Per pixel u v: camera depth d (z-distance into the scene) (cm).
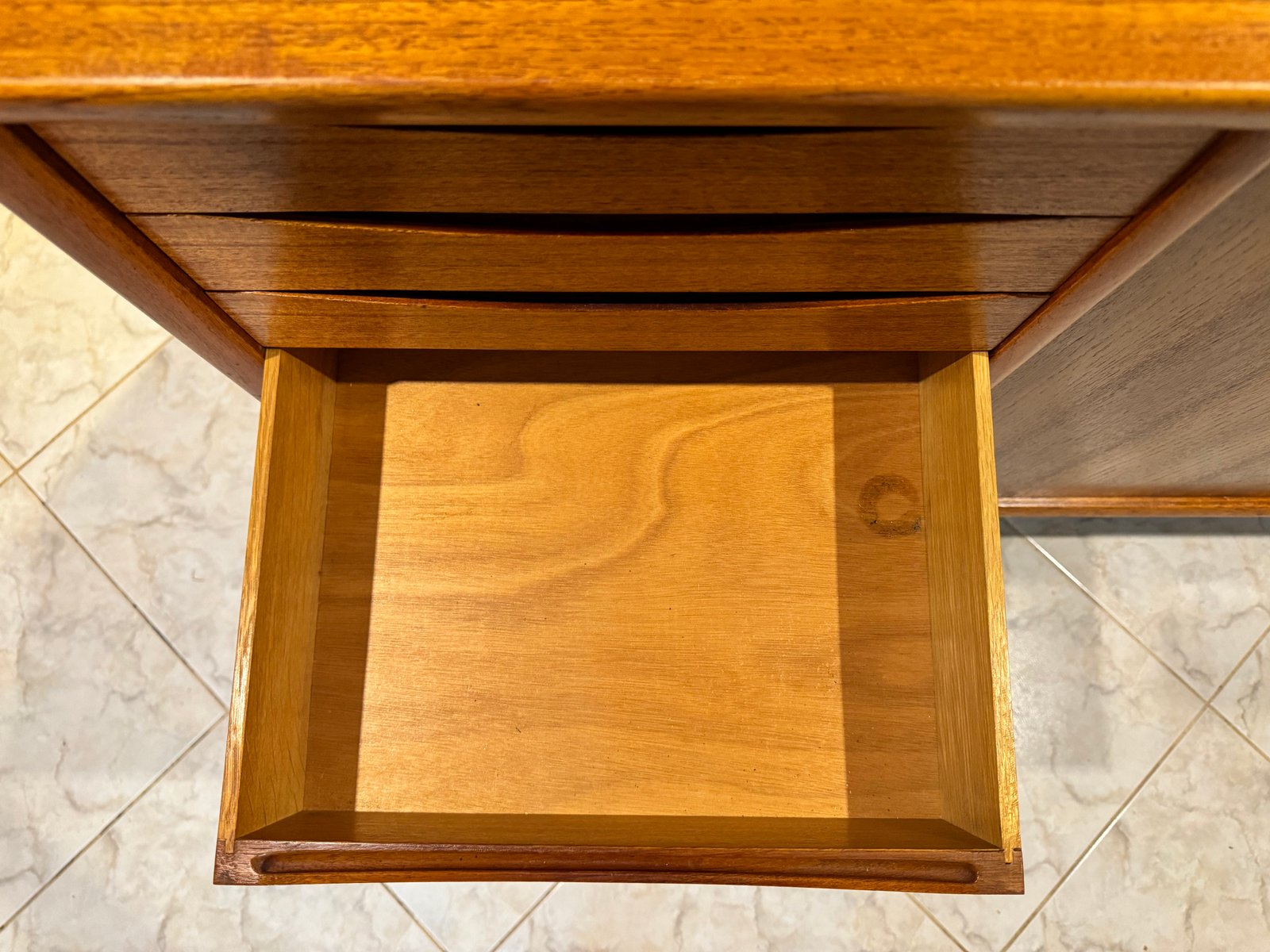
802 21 31
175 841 108
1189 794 109
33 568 115
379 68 31
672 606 62
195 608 114
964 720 56
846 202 39
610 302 50
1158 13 31
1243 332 60
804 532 64
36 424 119
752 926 107
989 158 35
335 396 65
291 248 44
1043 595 114
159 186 39
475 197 39
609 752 60
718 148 35
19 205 38
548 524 64
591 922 107
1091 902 107
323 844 50
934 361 62
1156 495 108
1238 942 106
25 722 110
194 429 119
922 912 107
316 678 61
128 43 31
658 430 66
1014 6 31
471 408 66
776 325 52
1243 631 113
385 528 64
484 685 61
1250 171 35
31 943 105
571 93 31
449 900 108
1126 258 42
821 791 60
